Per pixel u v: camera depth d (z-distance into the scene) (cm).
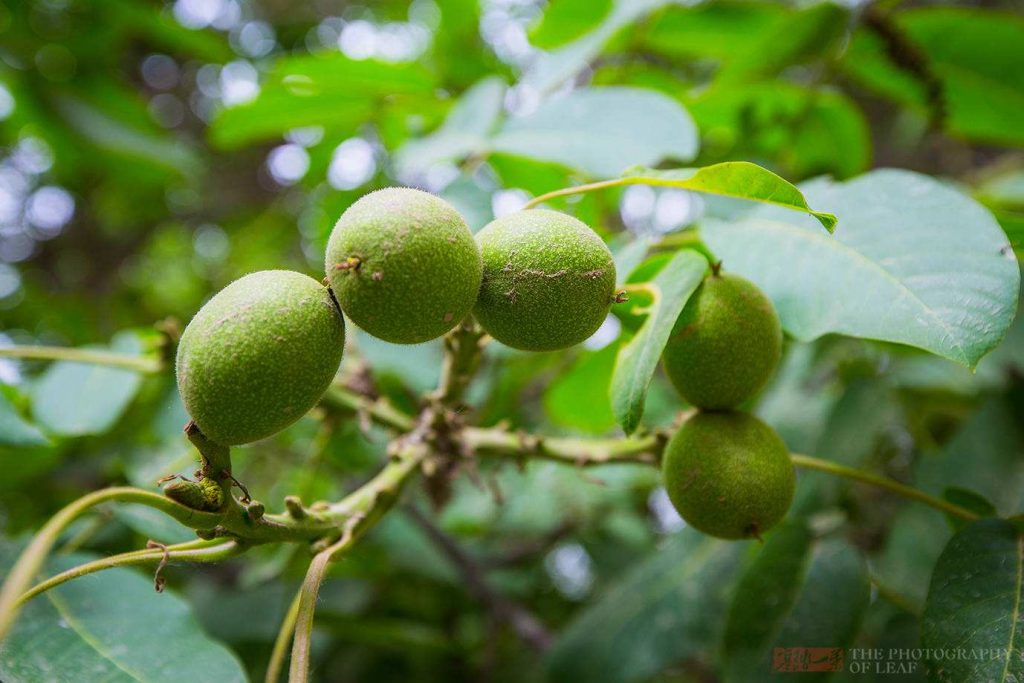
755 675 32
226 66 65
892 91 46
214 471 23
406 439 31
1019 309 40
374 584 52
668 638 39
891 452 48
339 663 52
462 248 24
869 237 28
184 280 92
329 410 36
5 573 30
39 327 70
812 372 46
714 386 27
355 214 24
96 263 93
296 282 24
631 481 50
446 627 56
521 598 56
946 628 26
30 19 57
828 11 40
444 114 49
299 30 75
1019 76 42
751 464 27
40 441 30
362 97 49
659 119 36
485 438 32
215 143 52
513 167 43
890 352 41
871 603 37
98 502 21
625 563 52
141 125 64
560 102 38
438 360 43
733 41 47
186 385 23
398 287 23
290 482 53
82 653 27
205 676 27
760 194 25
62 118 60
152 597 29
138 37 72
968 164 61
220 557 24
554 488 51
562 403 43
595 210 42
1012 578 26
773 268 29
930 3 69
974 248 25
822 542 34
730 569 39
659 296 28
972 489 37
